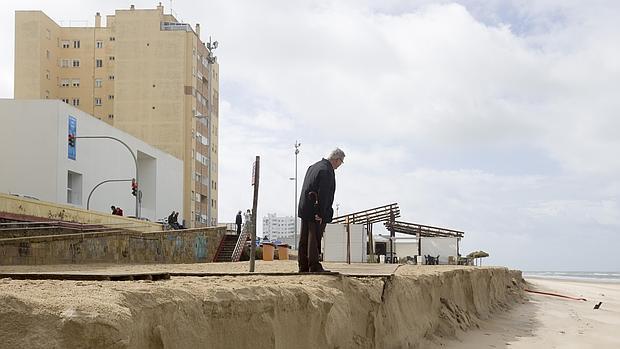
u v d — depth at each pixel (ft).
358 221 129.70
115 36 263.90
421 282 43.27
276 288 22.40
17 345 11.64
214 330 18.26
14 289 16.38
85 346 12.51
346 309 28.19
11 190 136.67
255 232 35.96
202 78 281.74
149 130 259.60
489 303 72.95
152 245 100.73
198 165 272.31
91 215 109.91
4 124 138.31
